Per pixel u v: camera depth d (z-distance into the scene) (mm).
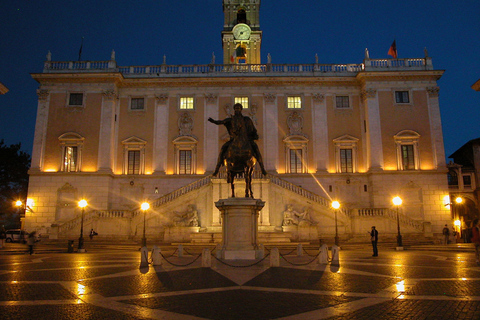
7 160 49031
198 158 39750
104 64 40562
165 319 6703
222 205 14234
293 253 21000
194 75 41094
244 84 41062
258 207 14383
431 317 6820
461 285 10055
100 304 7879
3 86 24328
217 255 14664
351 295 8672
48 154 38781
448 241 32219
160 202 34344
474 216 46781
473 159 47281
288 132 40219
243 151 14594
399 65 40688
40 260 17828
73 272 12938
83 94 39781
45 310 7402
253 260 13930
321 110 40594
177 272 12375
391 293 8914
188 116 40438
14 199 51125
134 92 41125
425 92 39844
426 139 39000
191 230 31859
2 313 7176
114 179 39156
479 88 25984
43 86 39906
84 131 39062
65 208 37562
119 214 32969
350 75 41062
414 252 23219
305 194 33906
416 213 37531
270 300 8141
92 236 31516
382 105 39594
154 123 40469
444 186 37969
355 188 38969
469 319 6688
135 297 8523
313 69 41500
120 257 19531
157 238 32594
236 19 53250
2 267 14695
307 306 7621
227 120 15148
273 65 41719
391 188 37969
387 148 38844
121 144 40094
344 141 39812
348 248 27000
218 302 7961
